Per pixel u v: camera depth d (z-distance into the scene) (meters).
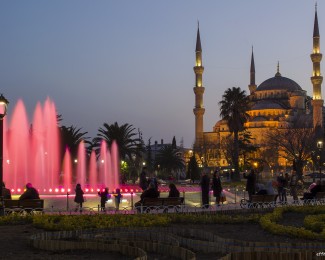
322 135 114.88
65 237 18.31
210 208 31.81
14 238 18.67
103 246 15.36
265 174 126.62
